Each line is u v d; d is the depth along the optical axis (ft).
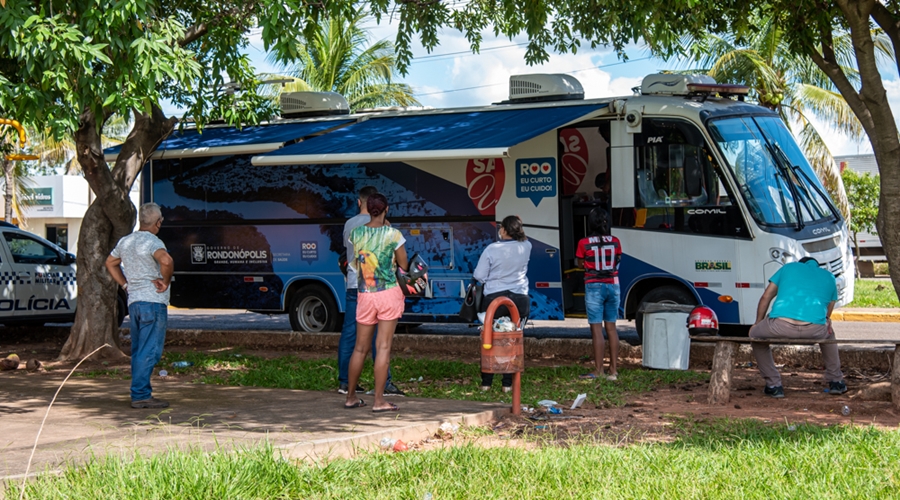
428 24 44.37
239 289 49.98
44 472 17.74
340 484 17.92
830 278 29.68
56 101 28.40
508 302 26.68
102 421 24.50
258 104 51.19
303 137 46.85
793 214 39.78
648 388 31.94
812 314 29.04
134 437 21.54
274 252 49.06
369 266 25.61
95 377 34.91
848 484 17.65
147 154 44.14
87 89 27.32
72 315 55.11
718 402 28.71
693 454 20.11
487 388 31.60
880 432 22.15
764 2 38.40
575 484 17.81
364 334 25.95
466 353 43.06
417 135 41.22
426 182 45.50
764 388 30.27
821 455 19.76
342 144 40.98
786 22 36.22
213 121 52.06
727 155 39.81
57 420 24.75
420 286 25.95
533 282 43.47
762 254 38.83
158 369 38.04
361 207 29.84
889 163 30.53
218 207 50.44
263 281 49.37
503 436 23.76
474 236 44.52
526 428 24.53
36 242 54.08
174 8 42.01
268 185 49.16
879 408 26.96
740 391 30.89
